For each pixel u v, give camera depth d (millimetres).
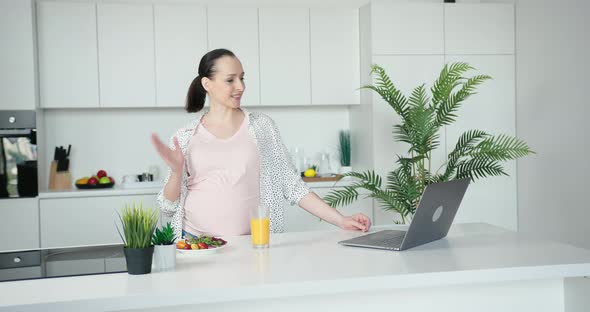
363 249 1894
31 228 4082
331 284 1490
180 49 4344
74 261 1839
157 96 4336
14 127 4059
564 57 3826
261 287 1446
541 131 4180
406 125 3812
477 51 4492
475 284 1863
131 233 1598
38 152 4254
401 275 1530
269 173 2486
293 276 1531
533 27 4246
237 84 2371
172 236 1677
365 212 4488
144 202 4199
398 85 4387
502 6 4512
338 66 4582
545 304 1923
